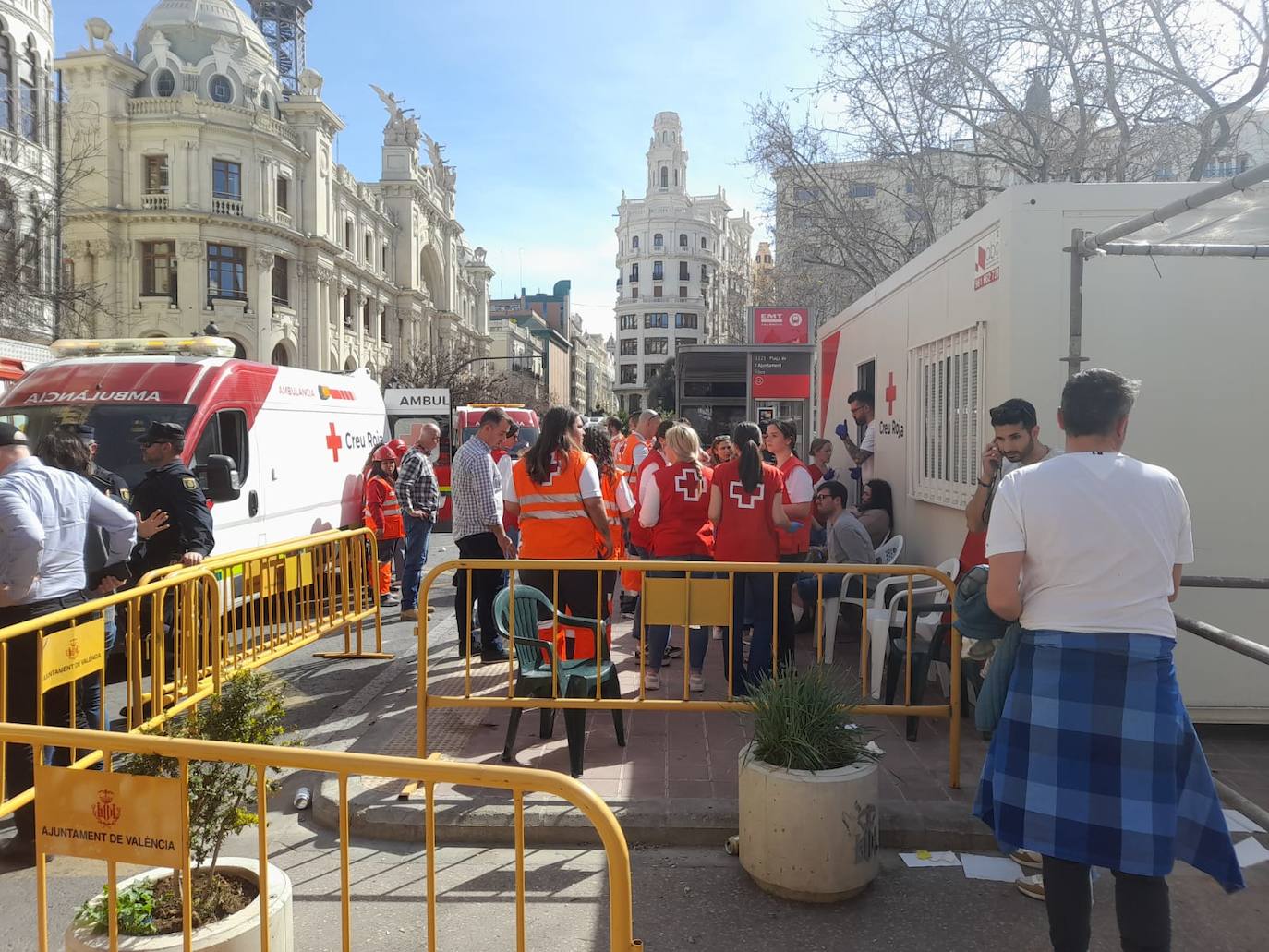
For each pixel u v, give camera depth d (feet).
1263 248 14.49
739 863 12.30
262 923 7.14
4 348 34.71
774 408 50.21
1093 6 36.73
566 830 12.94
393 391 64.03
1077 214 16.01
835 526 21.44
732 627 14.75
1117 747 7.95
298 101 156.66
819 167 54.54
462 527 22.67
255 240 144.77
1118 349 16.07
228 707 9.16
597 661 14.85
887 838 12.70
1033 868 11.96
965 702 17.44
